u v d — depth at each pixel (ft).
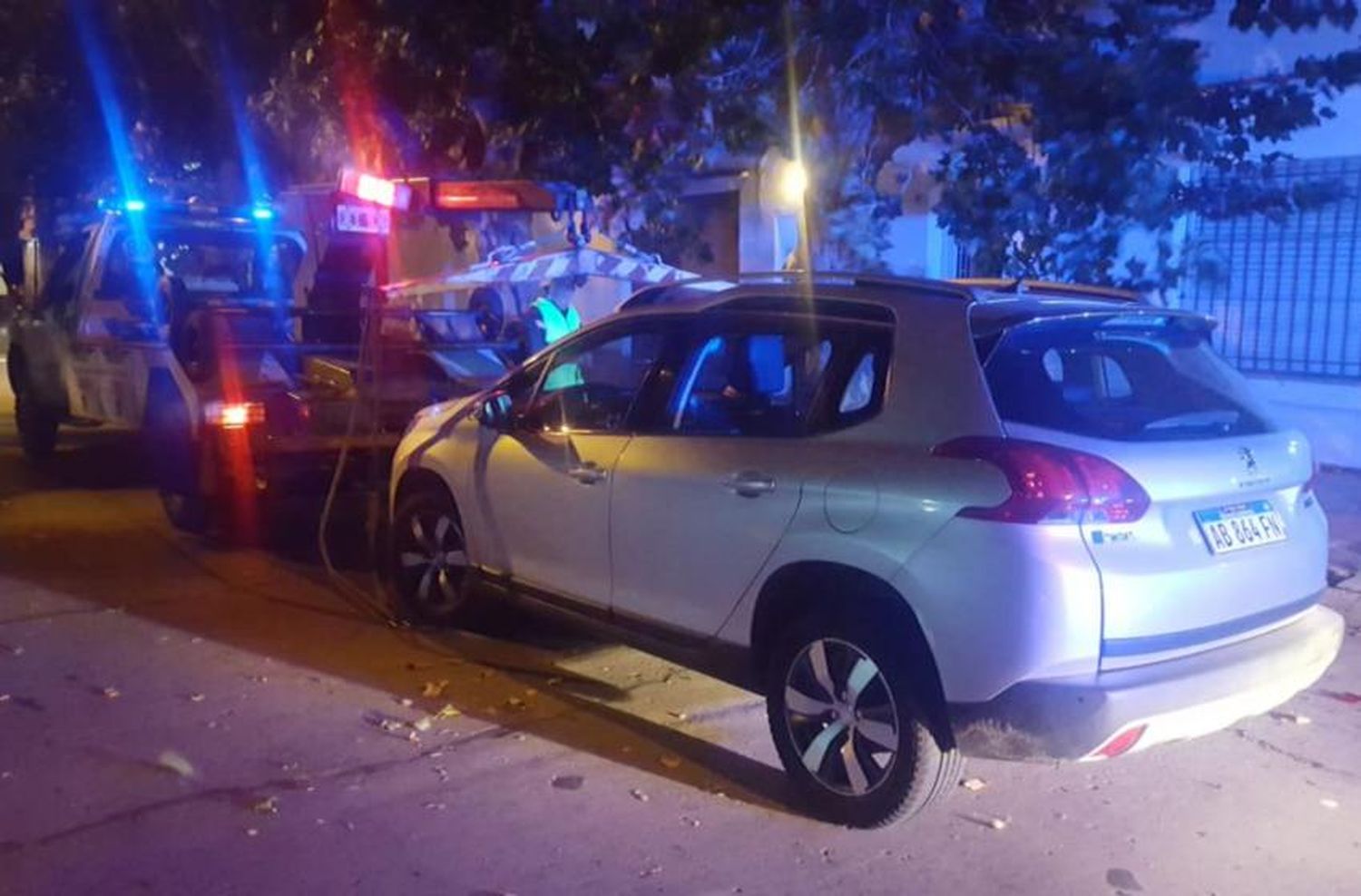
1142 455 13.05
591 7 26.91
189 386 26.43
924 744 13.53
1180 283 29.71
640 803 14.96
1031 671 12.52
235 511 27.25
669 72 27.27
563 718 17.56
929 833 14.28
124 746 16.30
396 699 18.15
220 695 18.22
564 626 18.88
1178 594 12.94
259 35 36.04
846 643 14.10
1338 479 32.45
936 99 26.30
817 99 26.32
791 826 14.43
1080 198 24.93
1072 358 14.02
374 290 24.99
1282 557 14.14
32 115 46.26
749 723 17.51
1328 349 33.27
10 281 54.08
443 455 20.33
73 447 40.06
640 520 16.48
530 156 30.53
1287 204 25.99
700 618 15.89
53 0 42.29
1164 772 15.98
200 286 33.27
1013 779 15.74
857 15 25.00
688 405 16.52
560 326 28.07
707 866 13.50
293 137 35.50
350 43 30.91
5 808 14.49
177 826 14.14
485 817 14.52
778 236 37.52
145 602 22.81
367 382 26.09
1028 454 12.69
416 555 21.42
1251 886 13.25
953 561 12.92
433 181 26.48
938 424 13.52
